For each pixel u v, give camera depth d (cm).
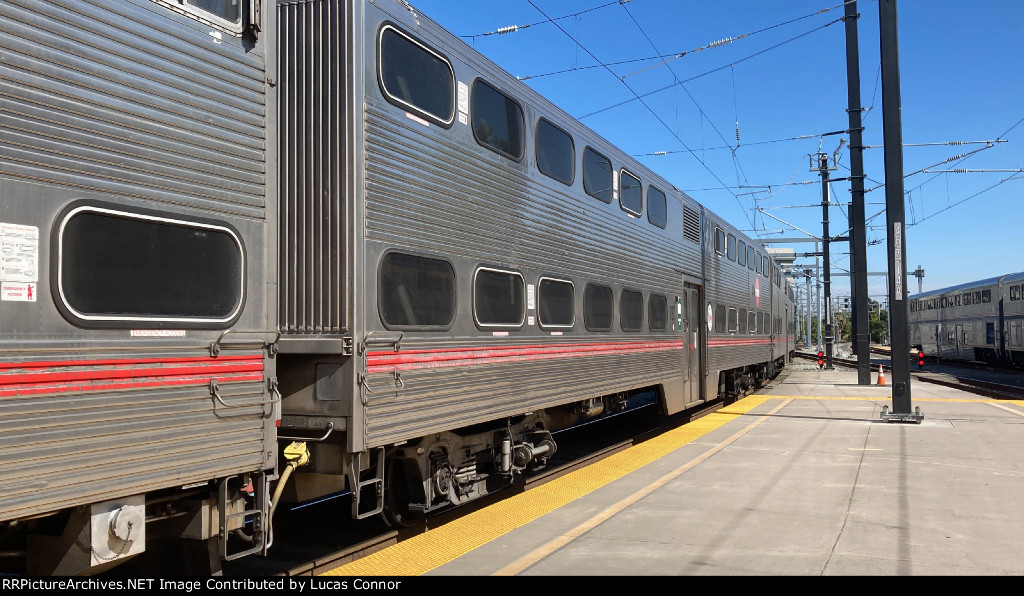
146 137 374
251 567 539
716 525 637
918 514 672
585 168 931
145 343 368
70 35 340
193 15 405
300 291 521
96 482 342
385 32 555
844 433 1225
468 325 653
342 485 564
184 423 385
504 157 731
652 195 1187
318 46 529
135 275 367
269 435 440
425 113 599
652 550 564
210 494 417
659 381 1191
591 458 973
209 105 411
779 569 515
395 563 538
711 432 1255
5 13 315
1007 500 727
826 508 697
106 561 350
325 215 517
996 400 1795
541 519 666
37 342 321
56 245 330
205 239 407
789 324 3275
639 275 1113
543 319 802
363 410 509
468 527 641
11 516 308
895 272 1384
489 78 711
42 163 327
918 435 1191
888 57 1392
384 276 538
